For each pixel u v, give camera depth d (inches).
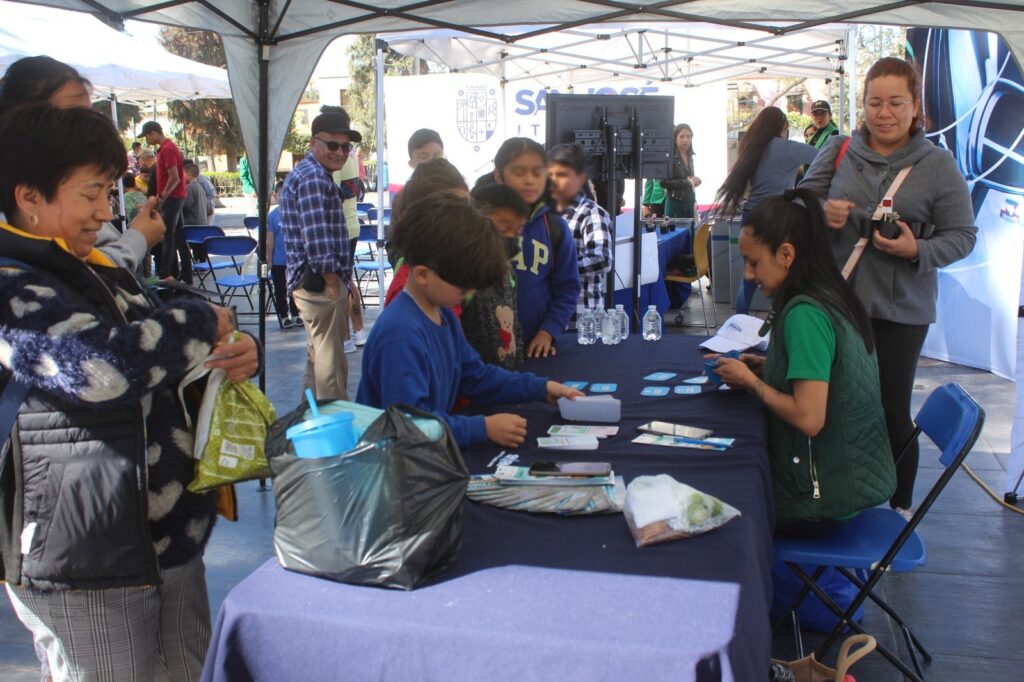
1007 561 134.0
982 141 237.0
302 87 188.2
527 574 58.3
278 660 53.6
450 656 51.0
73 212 61.1
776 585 112.3
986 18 168.4
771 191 235.0
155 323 58.7
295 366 275.7
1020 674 104.7
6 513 61.8
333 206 196.7
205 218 493.7
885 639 112.6
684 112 472.7
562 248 136.6
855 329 90.2
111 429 60.6
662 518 63.6
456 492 58.4
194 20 170.9
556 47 406.9
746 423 92.1
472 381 96.8
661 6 181.0
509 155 130.2
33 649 115.6
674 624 51.4
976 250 242.8
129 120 1150.3
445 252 75.5
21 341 56.7
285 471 57.7
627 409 100.0
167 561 66.9
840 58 404.2
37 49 310.5
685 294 336.2
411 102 410.9
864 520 99.6
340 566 56.8
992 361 241.9
